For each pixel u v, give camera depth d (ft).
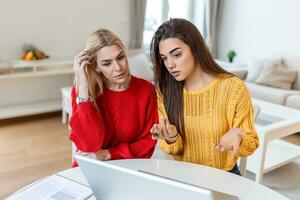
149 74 12.75
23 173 7.91
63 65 12.07
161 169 3.88
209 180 3.64
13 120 11.67
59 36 12.54
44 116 12.19
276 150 8.31
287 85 12.48
